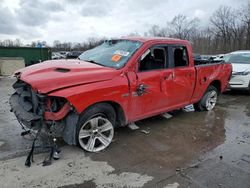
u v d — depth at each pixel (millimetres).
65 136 3961
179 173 3732
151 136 5109
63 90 3744
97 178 3541
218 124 6023
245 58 10367
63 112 3809
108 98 4191
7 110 6773
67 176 3559
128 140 4859
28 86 4137
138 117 4887
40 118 3834
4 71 16672
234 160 4188
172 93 5453
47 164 3828
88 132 4195
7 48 20875
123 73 4469
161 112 5375
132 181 3502
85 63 4637
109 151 4363
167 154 4340
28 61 22031
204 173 3750
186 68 5742
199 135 5273
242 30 48750
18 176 3514
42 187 3301
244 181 3574
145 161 4062
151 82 4895
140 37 5348
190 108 7250
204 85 6434
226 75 7254
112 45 5367
